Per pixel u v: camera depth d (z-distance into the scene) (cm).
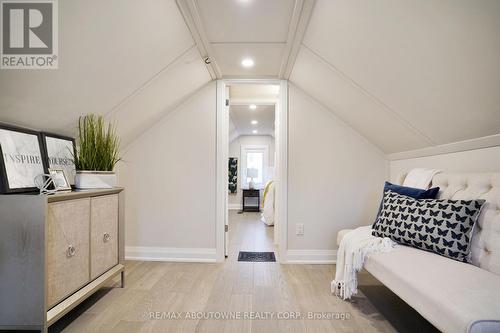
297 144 310
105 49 166
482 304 104
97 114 223
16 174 161
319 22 184
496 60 124
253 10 181
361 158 309
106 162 217
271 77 312
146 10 159
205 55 247
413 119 213
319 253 306
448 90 160
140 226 310
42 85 161
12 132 163
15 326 143
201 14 186
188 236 310
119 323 173
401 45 154
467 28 120
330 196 309
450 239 156
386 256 166
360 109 256
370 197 308
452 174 192
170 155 312
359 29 165
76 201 171
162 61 218
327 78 246
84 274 179
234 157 793
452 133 195
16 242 143
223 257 307
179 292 220
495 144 170
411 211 181
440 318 111
